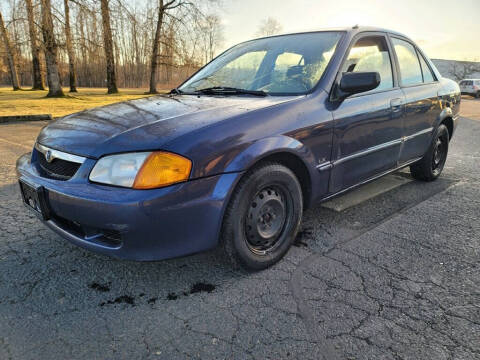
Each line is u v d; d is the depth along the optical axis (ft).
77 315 5.98
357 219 10.01
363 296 6.50
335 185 8.57
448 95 13.05
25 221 9.62
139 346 5.29
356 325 5.74
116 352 5.17
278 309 6.14
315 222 9.80
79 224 6.31
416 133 11.33
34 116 32.24
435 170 13.55
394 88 10.36
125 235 5.84
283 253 7.71
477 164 16.80
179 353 5.15
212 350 5.21
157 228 5.84
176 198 5.83
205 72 10.68
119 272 7.30
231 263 7.01
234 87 9.22
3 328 5.63
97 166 6.09
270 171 6.93
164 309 6.15
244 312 6.06
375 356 5.09
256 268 7.27
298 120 7.38
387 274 7.24
